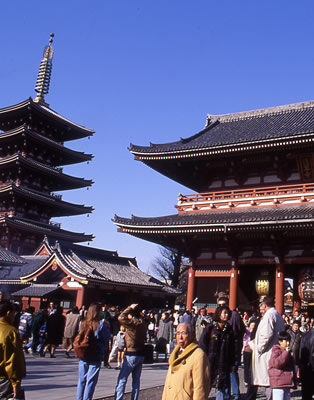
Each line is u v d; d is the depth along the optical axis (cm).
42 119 7462
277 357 984
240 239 3347
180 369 673
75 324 2359
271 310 1102
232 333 1115
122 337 2014
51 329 2356
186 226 3256
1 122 7644
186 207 3681
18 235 7038
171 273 7794
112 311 2294
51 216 7919
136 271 4972
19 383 724
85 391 1059
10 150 7456
